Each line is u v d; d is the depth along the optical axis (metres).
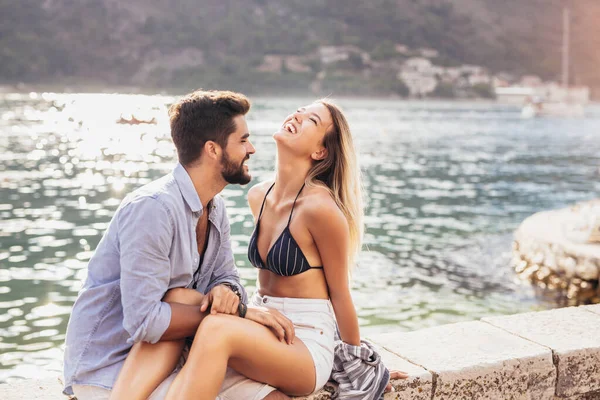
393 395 2.92
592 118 117.00
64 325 8.19
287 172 2.89
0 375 6.55
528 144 51.56
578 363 3.31
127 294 2.37
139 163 28.70
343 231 2.72
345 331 2.84
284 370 2.53
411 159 36.25
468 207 19.97
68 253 12.35
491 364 3.11
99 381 2.44
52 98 119.38
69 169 26.17
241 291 2.79
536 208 20.08
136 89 189.12
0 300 9.23
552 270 10.22
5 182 22.19
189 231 2.53
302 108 2.93
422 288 9.99
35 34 192.25
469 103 199.00
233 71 195.25
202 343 2.34
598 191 25.05
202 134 2.50
